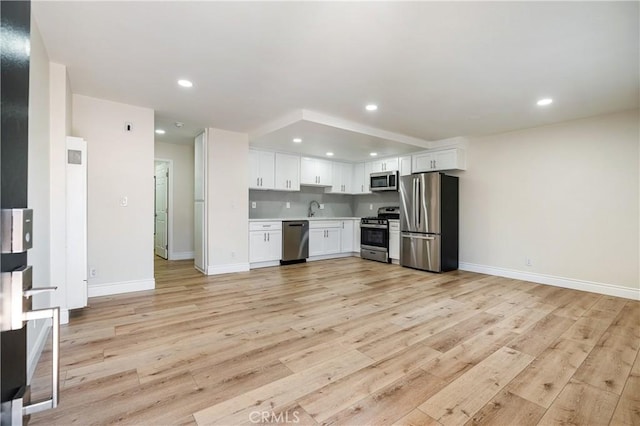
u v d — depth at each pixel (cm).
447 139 513
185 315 291
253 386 177
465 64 255
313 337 244
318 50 235
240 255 496
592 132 384
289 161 594
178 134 512
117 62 256
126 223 361
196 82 295
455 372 194
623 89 300
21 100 65
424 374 192
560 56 240
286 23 201
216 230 471
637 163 353
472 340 240
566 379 187
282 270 507
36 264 216
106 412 153
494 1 178
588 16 191
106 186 348
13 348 64
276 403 162
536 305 326
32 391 171
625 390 176
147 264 376
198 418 150
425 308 316
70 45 231
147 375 187
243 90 313
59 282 265
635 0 175
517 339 242
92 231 341
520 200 447
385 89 308
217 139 470
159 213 654
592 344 234
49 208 260
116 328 258
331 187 673
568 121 403
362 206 728
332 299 346
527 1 178
